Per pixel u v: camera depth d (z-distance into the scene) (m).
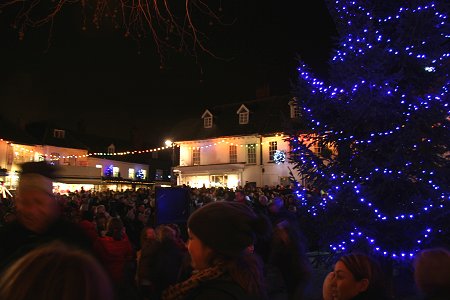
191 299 1.75
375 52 8.12
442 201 7.68
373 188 8.03
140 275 5.04
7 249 2.83
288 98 35.50
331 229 8.46
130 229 10.02
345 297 2.57
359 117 8.39
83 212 8.59
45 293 1.01
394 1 8.99
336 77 9.09
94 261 1.14
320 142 9.55
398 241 7.92
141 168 54.75
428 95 7.91
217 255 1.84
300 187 9.61
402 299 7.05
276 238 5.05
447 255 2.29
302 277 4.93
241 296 1.72
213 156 35.91
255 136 33.69
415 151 7.86
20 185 2.98
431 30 8.18
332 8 9.52
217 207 1.94
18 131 39.25
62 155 42.91
